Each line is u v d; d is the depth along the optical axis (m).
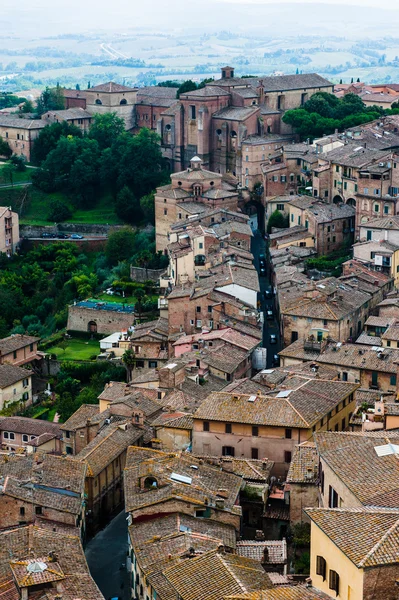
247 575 170.62
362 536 141.50
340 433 191.25
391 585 135.62
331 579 144.75
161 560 184.12
